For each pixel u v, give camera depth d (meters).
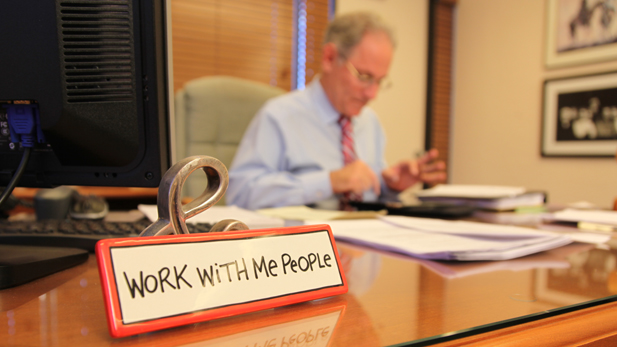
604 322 0.28
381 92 2.90
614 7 2.25
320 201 1.35
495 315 0.27
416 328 0.24
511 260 0.46
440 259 0.46
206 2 2.39
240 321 0.25
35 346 0.21
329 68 1.58
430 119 3.11
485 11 2.98
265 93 1.76
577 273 0.39
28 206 0.72
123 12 0.37
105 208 0.72
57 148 0.39
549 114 2.55
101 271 0.22
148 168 0.39
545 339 0.25
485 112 2.98
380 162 1.90
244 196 1.38
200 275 0.24
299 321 0.25
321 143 1.61
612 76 2.25
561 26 2.50
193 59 2.39
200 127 1.54
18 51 0.38
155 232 0.25
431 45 3.08
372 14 1.55
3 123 0.40
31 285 0.33
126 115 0.38
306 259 0.29
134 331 0.21
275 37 2.59
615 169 2.24
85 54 0.37
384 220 0.74
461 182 3.15
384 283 0.35
